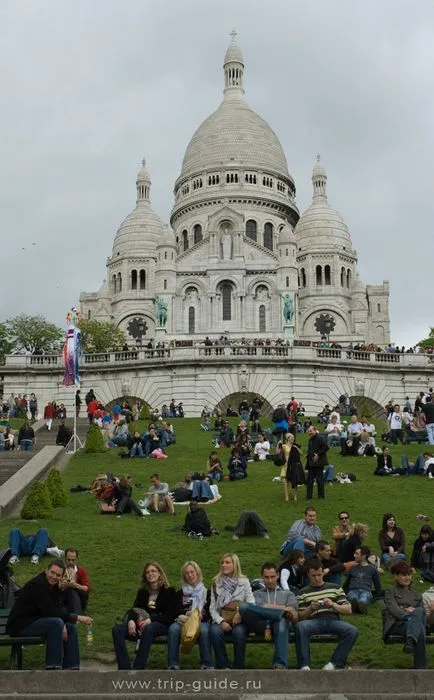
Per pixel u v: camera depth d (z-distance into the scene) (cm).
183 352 6550
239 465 3556
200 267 12938
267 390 6419
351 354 6625
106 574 2216
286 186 15275
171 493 3155
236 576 1684
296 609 1661
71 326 4675
